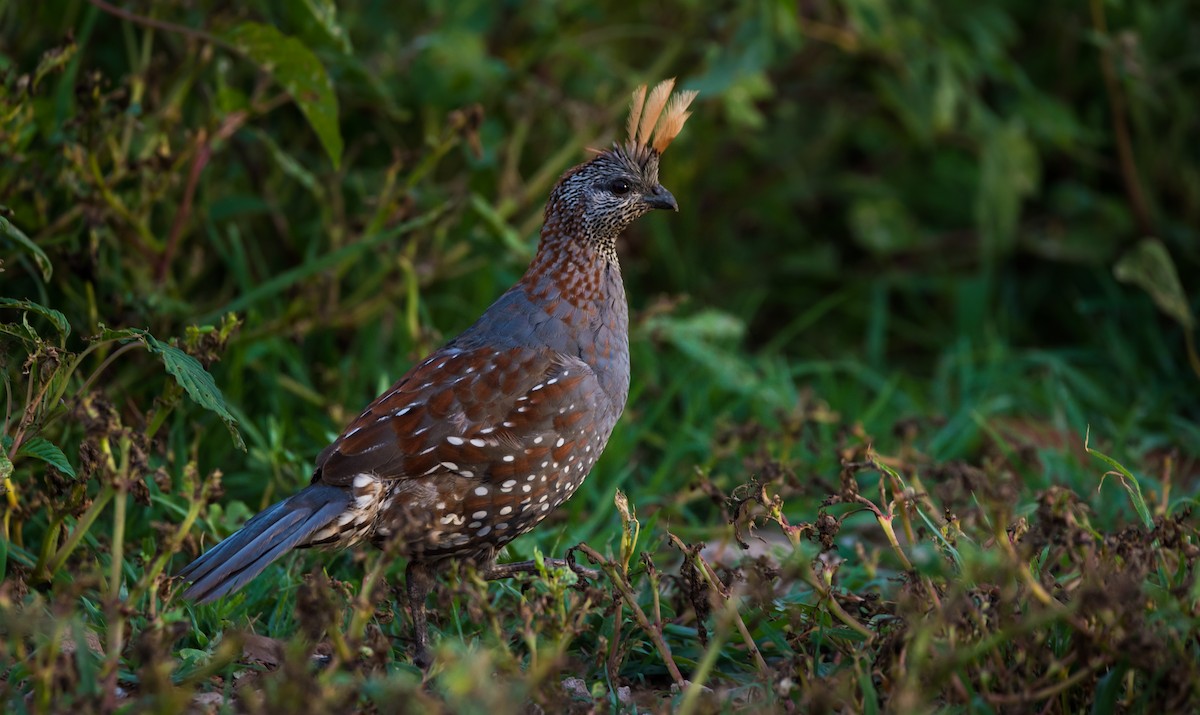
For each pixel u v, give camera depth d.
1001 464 9.39
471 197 9.98
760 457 9.44
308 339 10.52
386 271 10.00
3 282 9.23
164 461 8.70
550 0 11.80
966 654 5.61
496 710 5.04
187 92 10.26
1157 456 10.41
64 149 8.80
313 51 9.72
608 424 7.58
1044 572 6.74
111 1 9.73
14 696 5.73
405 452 6.99
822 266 13.23
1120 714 5.95
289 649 5.55
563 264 7.58
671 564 8.78
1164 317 12.40
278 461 8.77
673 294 12.83
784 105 12.99
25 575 7.08
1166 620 5.99
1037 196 13.75
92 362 9.12
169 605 6.61
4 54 9.70
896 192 13.73
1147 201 12.91
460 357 7.36
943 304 13.42
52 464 7.01
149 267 9.50
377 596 6.10
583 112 11.16
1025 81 12.56
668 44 12.43
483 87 11.15
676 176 12.61
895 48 12.12
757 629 7.21
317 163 10.97
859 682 6.03
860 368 11.67
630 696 6.73
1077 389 11.90
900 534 9.32
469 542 7.26
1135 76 12.06
